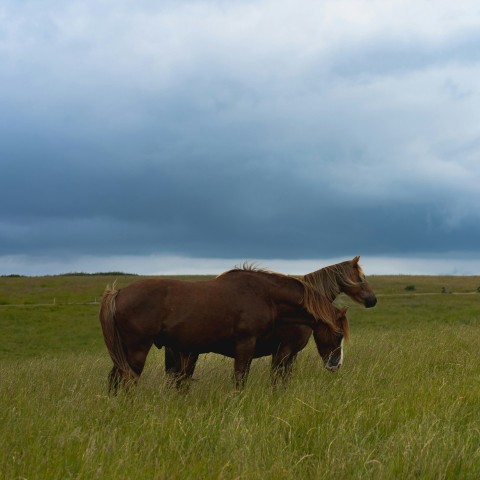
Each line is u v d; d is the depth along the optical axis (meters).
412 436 5.98
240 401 7.75
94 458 5.35
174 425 6.38
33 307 34.06
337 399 7.80
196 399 8.40
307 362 11.64
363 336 17.48
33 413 7.02
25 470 5.03
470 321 28.61
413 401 7.64
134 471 5.10
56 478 4.93
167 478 4.99
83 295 40.47
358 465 5.39
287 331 10.31
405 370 10.44
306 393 8.05
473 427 6.77
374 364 10.61
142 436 6.08
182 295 9.02
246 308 9.39
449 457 5.50
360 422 6.70
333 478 5.16
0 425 6.47
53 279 49.53
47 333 27.72
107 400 7.64
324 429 6.43
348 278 10.81
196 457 5.55
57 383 9.90
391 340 15.44
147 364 12.45
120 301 8.88
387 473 5.18
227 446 5.84
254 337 9.52
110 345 8.93
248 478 5.02
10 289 42.72
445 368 11.28
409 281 48.47
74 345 25.44
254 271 9.82
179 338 9.04
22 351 23.92
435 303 35.41
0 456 5.33
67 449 5.57
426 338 15.04
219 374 10.30
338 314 10.09
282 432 6.48
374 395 8.20
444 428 6.37
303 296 9.88
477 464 5.46
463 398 8.00
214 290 9.28
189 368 9.85
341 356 10.16
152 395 8.34
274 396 8.68
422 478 5.13
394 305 34.62
